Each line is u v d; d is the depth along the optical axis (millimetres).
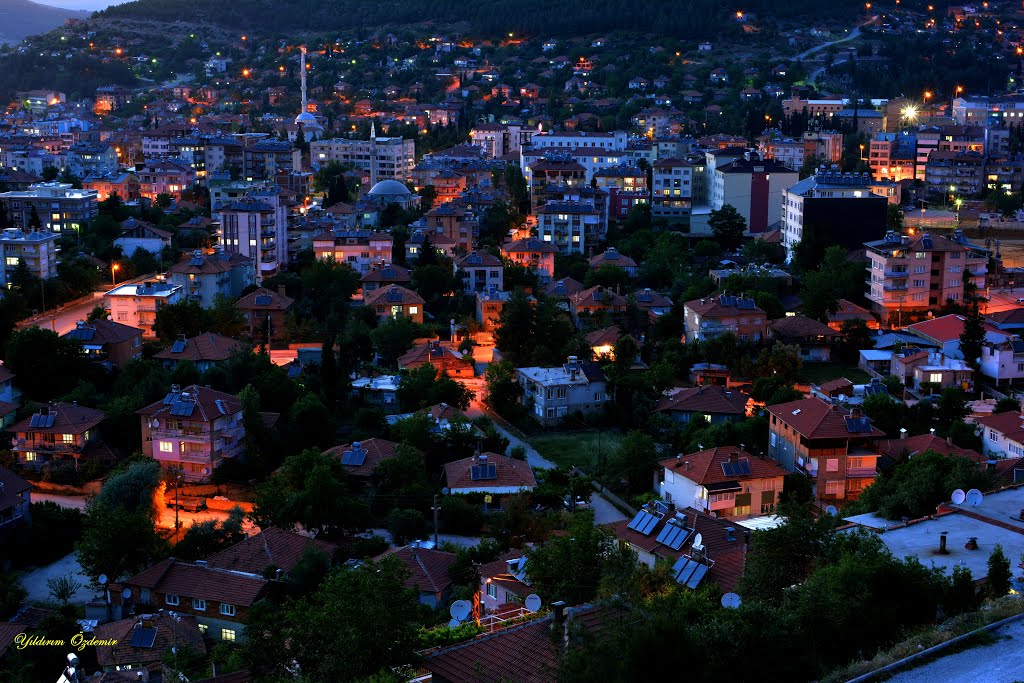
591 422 160375
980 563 73875
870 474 125875
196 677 82062
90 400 149750
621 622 62969
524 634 66312
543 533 113438
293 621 71938
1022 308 198875
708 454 120500
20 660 88438
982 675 53094
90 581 108625
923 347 186375
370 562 73562
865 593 64188
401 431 142875
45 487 133500
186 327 184000
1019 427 135500
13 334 168625
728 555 87625
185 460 135500
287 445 141500
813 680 59844
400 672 63531
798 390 167000
